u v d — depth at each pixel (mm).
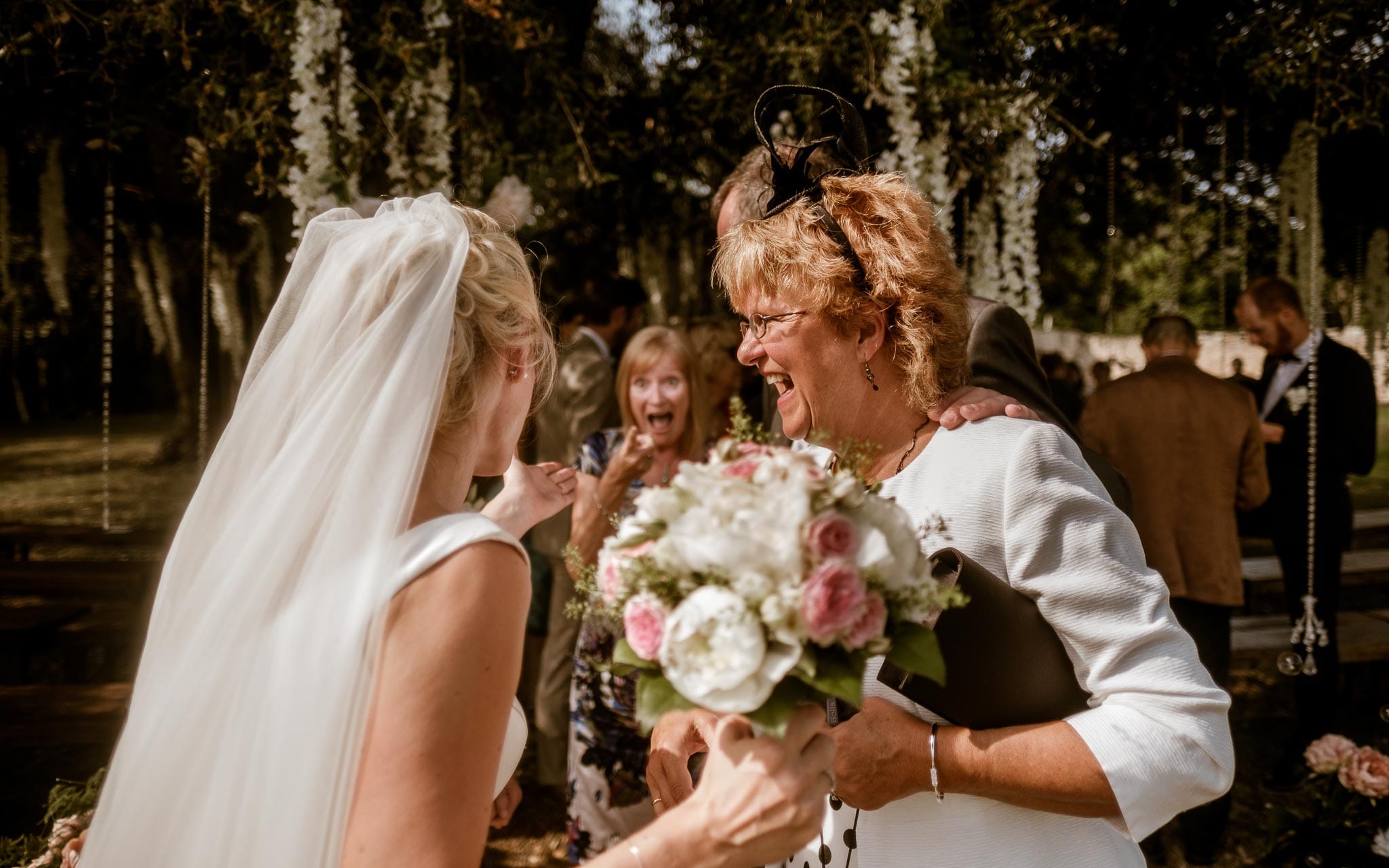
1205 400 3588
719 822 948
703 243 6398
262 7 3320
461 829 887
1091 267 9758
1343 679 5215
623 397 3072
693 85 4379
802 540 905
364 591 952
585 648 2838
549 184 5582
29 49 3408
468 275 1162
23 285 9367
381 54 3557
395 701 916
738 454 1041
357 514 997
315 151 3359
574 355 3939
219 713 1014
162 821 1021
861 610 880
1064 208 6840
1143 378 3717
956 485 1282
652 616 924
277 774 925
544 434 3930
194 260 8672
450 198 3771
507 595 980
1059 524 1220
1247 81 4434
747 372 3732
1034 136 4129
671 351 3020
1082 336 8812
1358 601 6977
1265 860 3527
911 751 1204
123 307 12352
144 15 3330
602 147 4465
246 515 1082
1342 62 3941
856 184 1375
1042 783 1152
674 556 916
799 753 966
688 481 968
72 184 5223
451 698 917
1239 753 4480
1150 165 5703
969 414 1333
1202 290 9773
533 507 1700
